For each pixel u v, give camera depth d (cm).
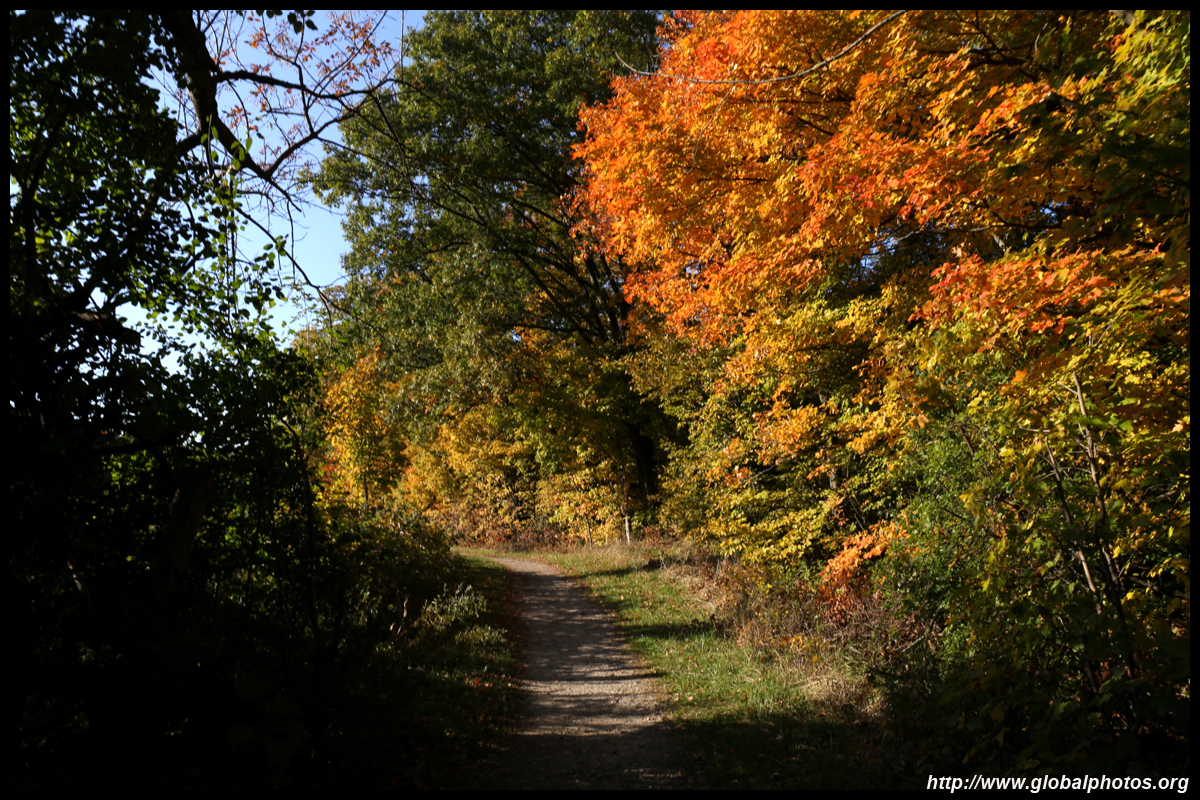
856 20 631
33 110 420
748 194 809
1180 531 421
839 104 726
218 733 403
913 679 624
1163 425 435
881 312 844
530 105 1720
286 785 392
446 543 1498
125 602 404
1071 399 504
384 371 1869
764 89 704
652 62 1423
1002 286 448
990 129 466
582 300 2212
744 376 986
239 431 478
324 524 564
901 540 732
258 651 479
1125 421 441
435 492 3350
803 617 982
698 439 1243
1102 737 455
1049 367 459
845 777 525
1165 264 371
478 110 1619
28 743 386
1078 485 497
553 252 2116
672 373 1350
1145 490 485
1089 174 415
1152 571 467
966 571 620
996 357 552
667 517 1583
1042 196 502
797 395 1042
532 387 2058
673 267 1077
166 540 464
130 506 469
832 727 642
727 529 1118
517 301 1947
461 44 1659
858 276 1010
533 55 1759
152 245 450
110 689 373
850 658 786
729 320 1032
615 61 1569
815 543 1084
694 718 721
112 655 406
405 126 1555
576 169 1881
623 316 2109
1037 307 449
